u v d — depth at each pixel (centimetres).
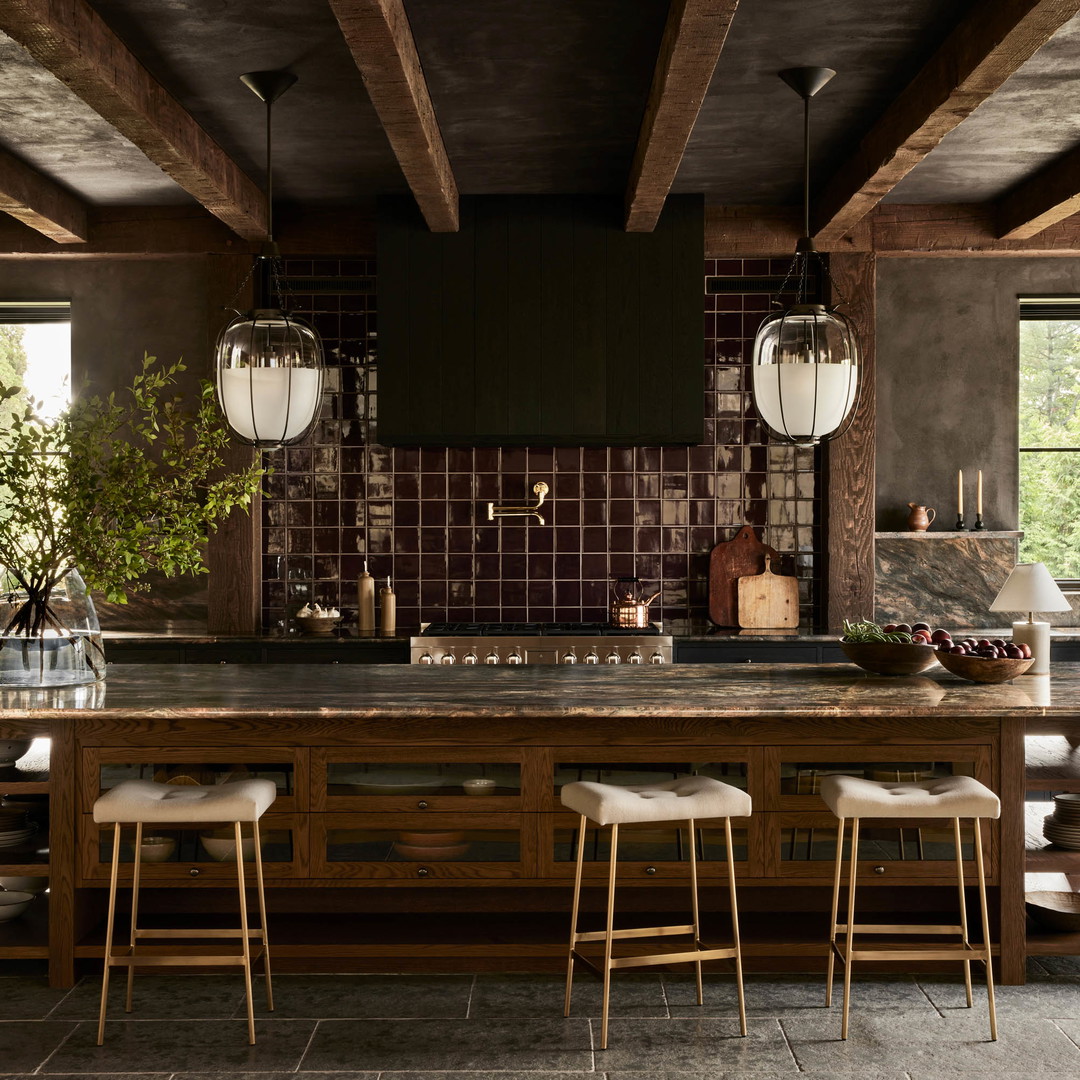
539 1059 277
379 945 326
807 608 582
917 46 354
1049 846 347
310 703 314
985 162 477
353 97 398
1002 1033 293
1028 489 605
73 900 321
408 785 324
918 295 586
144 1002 311
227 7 327
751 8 326
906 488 587
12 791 323
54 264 581
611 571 583
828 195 504
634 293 526
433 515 582
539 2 325
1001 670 354
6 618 344
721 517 582
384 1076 269
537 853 324
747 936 332
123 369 581
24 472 340
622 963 288
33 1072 271
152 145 397
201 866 321
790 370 360
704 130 436
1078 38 344
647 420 528
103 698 324
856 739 324
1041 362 605
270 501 581
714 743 324
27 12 289
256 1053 280
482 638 521
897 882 324
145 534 346
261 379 348
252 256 552
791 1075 269
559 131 437
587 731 324
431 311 528
